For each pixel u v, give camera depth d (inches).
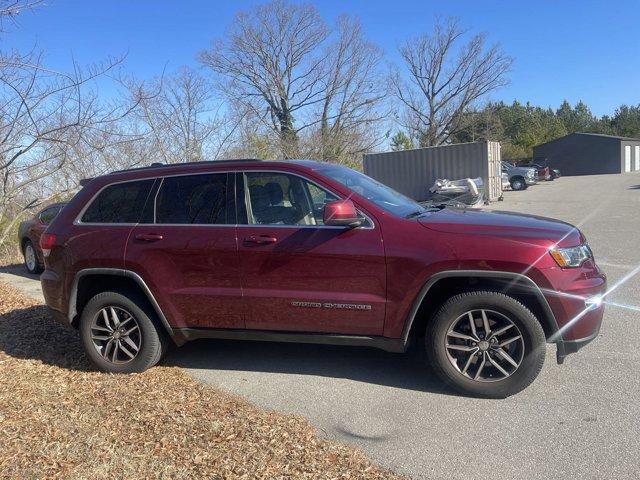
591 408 148.2
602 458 124.2
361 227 163.2
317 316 168.1
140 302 185.9
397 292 158.7
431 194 799.1
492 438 135.7
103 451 131.3
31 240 396.8
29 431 142.6
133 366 187.3
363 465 123.8
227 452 128.9
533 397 156.9
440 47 1937.7
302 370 187.5
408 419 148.2
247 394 169.3
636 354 185.5
